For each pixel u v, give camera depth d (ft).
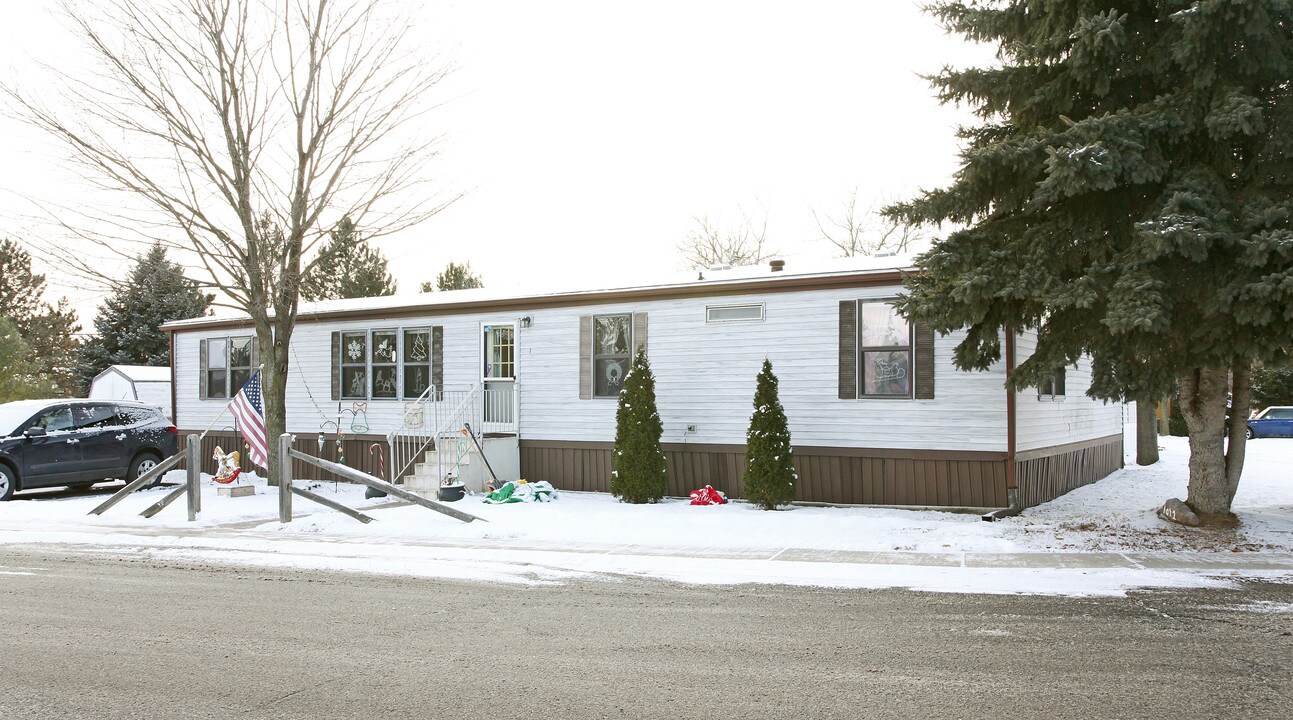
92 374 125.59
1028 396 44.04
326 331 61.87
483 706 16.39
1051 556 30.91
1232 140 31.96
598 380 52.31
